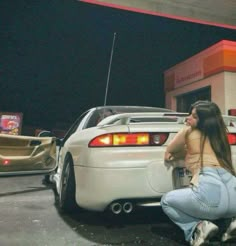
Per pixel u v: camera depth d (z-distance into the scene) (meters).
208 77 12.12
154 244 2.57
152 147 2.81
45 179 6.26
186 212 2.46
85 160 2.88
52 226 3.12
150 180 2.73
